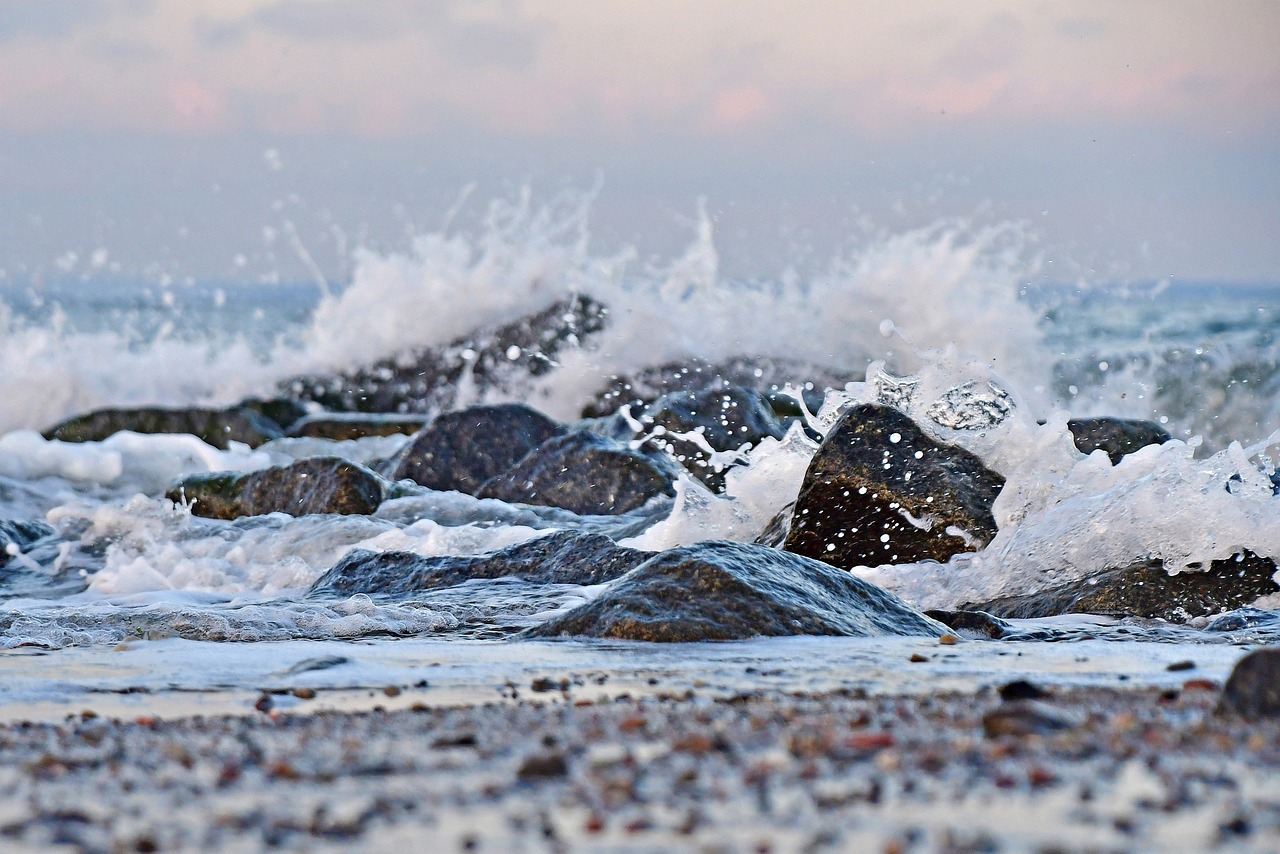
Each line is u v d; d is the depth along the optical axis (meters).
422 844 7.86
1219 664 16.86
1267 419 63.50
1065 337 74.25
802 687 15.18
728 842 7.73
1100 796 8.67
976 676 15.98
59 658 18.34
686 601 20.61
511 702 14.34
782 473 32.59
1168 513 25.39
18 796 9.32
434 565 28.42
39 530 37.16
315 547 33.25
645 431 44.94
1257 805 8.46
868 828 7.97
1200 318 82.94
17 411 62.66
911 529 28.25
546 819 8.34
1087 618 23.59
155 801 9.09
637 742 10.98
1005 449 29.31
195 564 32.56
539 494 39.12
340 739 11.60
